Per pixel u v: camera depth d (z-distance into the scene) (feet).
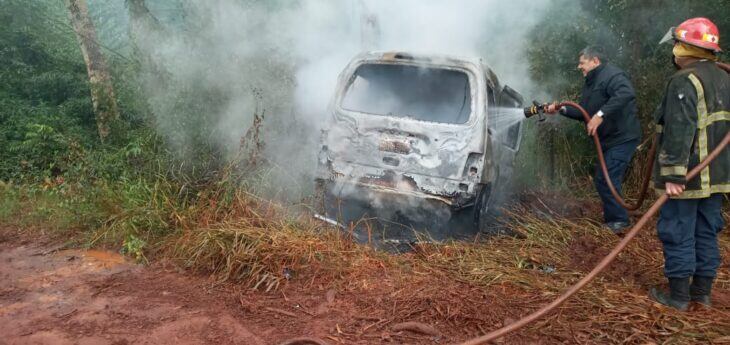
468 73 15.05
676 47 10.70
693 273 10.58
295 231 13.19
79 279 11.39
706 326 9.85
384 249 13.87
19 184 18.04
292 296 10.79
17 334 9.03
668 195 9.81
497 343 9.17
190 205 14.42
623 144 15.16
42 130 19.39
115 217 13.89
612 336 9.52
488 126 14.69
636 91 20.33
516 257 13.14
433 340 9.32
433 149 14.07
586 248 14.11
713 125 10.14
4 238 13.80
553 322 9.90
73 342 8.83
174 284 11.28
